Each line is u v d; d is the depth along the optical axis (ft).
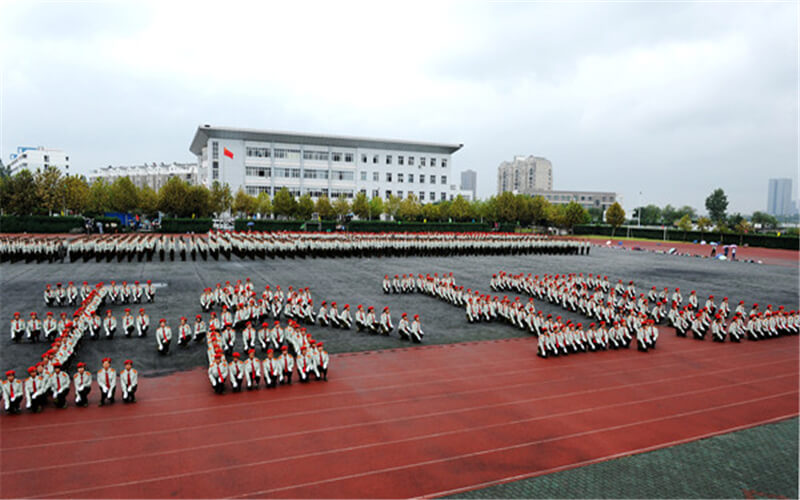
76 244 130.93
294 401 45.60
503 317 77.92
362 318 71.36
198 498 30.30
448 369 55.57
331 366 55.93
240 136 282.77
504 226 299.17
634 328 69.67
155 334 66.18
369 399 46.42
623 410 45.03
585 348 64.49
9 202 197.77
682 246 246.06
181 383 49.65
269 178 291.17
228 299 78.33
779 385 52.70
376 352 61.62
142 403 44.57
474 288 106.52
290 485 31.89
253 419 41.57
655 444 38.52
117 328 68.64
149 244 139.44
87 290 85.97
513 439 38.83
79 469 33.32
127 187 243.81
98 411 42.70
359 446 37.24
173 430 39.32
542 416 43.29
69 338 53.98
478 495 31.12
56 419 40.98
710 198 430.20
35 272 112.47
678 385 52.03
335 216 270.67
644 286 115.03
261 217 274.98
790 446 38.65
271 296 80.64
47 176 208.44
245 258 147.84
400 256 163.63
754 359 62.13
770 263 173.47
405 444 37.70
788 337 74.02
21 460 34.32
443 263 148.36
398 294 98.02
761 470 34.91
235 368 47.93
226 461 34.71
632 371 56.29
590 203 641.40
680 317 73.61
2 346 59.41
